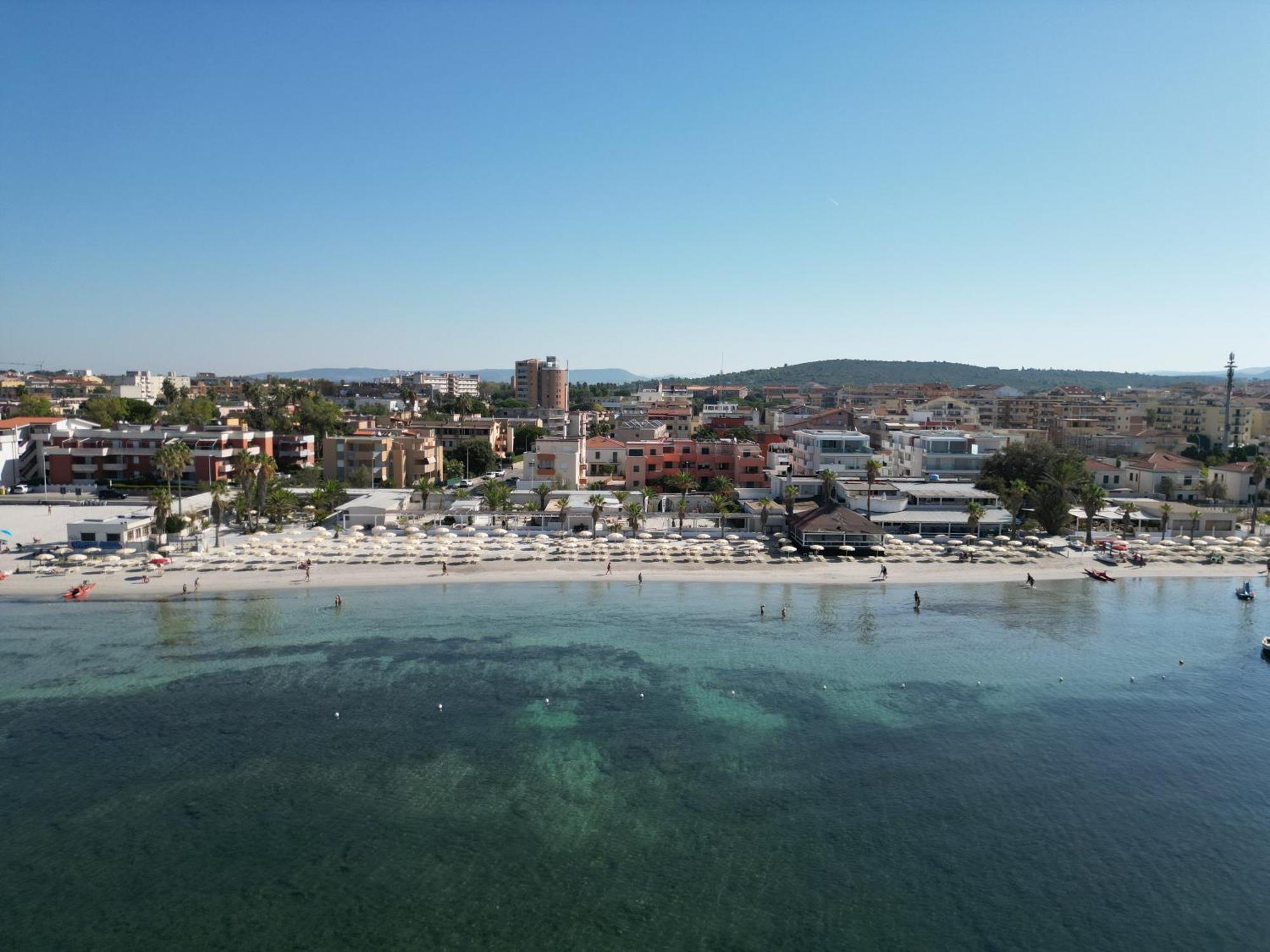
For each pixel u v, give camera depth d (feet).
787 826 157.69
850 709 208.33
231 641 253.85
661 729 196.34
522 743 188.75
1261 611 291.99
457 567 341.41
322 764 179.42
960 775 176.55
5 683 220.23
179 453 388.57
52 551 352.08
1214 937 129.80
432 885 140.15
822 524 370.12
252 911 134.00
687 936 128.57
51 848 149.59
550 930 129.70
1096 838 154.71
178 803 163.94
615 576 331.77
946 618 281.54
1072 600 304.30
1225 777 176.65
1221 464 547.08
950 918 133.08
